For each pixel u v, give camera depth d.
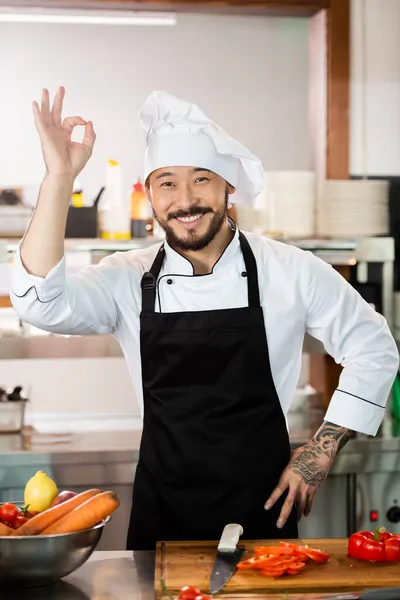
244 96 5.13
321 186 3.63
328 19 3.82
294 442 3.35
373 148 3.96
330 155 3.89
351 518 3.32
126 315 2.35
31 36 4.97
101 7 3.67
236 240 2.34
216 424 2.25
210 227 2.21
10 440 3.43
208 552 1.93
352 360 2.37
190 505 2.23
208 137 2.19
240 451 2.23
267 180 3.62
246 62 5.11
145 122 2.24
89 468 3.22
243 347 2.27
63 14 3.69
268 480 2.25
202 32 5.06
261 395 2.27
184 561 1.86
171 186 2.21
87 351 3.42
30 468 3.19
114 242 3.48
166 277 2.31
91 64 5.01
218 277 2.30
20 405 3.55
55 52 5.00
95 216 3.59
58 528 1.71
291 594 1.69
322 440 2.31
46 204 1.98
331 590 1.72
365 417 2.34
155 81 5.05
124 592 1.73
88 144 2.02
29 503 1.92
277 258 2.35
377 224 3.63
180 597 1.54
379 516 3.33
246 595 1.67
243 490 2.23
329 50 3.84
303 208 3.63
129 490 3.25
